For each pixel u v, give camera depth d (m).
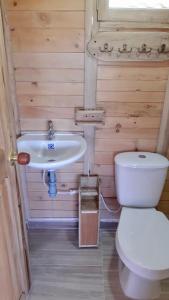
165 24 1.42
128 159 1.66
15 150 1.14
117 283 1.67
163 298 1.58
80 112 1.64
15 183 1.17
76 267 1.78
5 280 1.08
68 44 1.47
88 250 1.91
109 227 2.10
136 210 1.68
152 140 1.77
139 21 1.41
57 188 1.94
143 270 1.30
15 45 1.47
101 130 1.73
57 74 1.55
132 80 1.57
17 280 1.29
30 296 1.58
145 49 1.47
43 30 1.44
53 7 1.38
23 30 1.44
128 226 1.54
